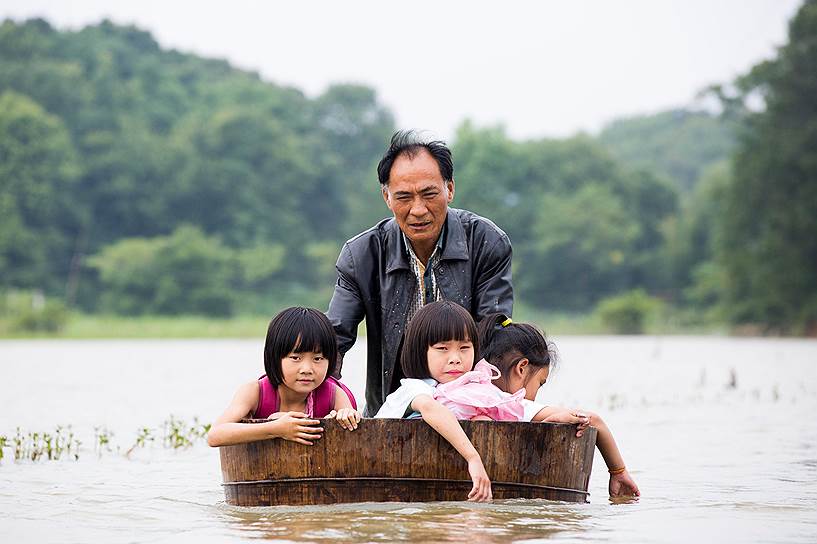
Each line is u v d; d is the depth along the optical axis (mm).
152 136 125562
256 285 111812
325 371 7719
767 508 7332
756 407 16609
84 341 68250
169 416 15008
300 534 6039
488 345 8164
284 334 7582
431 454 7027
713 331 92438
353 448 7008
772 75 79188
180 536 6195
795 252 78250
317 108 147875
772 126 79500
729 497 7938
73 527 6594
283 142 129250
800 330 77938
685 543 5969
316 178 132125
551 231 115812
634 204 128250
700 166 168250
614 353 42000
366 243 8727
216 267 106312
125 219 118812
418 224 8086
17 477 9109
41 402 17312
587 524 6484
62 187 113750
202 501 7680
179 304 102625
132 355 40156
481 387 7473
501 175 123312
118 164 119438
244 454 7176
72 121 125062
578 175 126438
